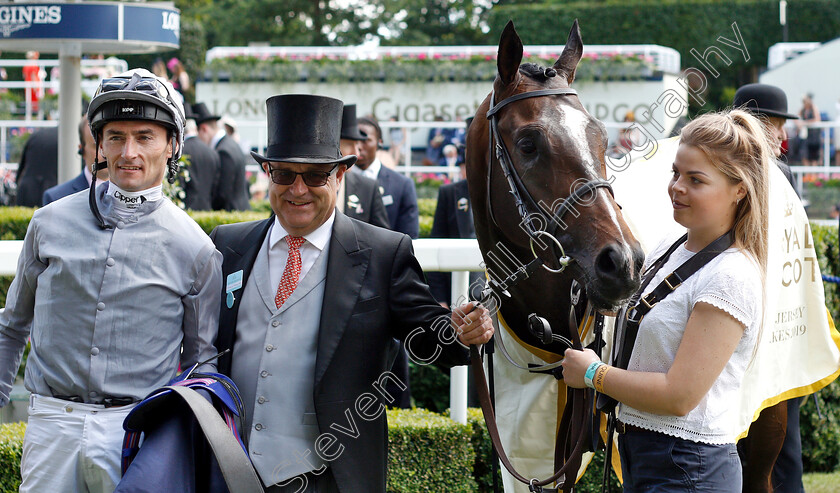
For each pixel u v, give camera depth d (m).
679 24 19.59
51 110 11.16
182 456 2.14
